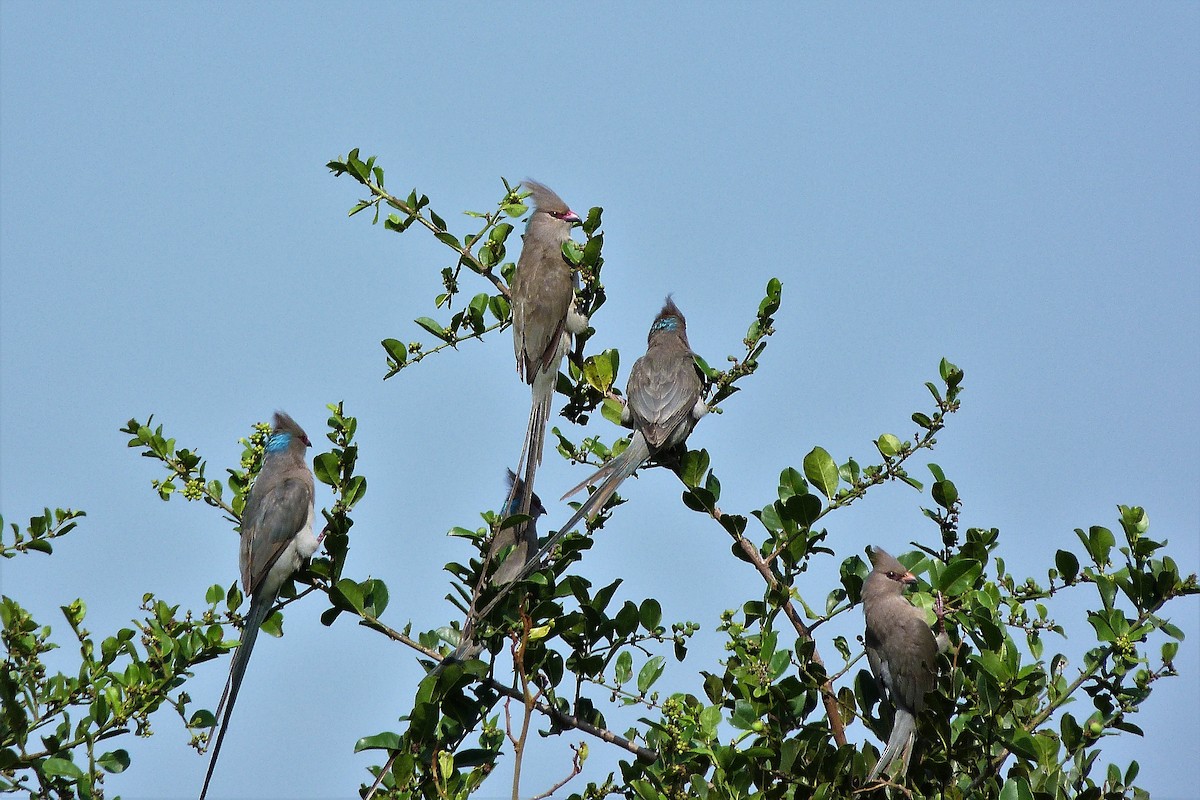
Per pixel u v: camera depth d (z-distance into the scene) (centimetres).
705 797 1046
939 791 1088
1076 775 1127
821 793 1048
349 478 1181
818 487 1253
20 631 1135
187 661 1192
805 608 1220
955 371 1251
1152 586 1154
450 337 1395
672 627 1188
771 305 1353
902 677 1171
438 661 1170
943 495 1241
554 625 1128
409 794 1043
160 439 1294
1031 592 1212
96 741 1131
